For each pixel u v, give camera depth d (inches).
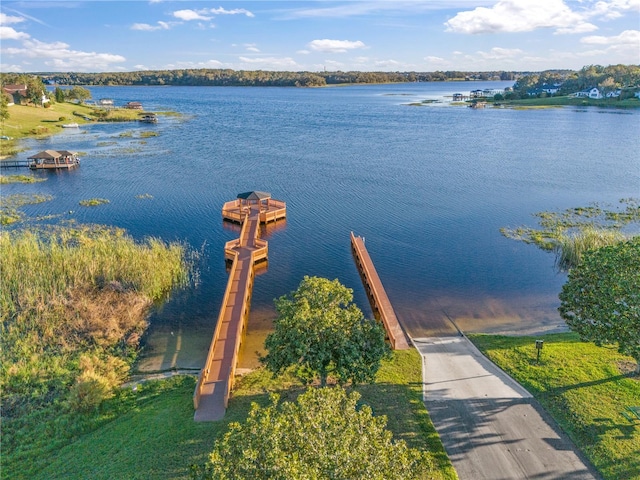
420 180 2485.2
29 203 2048.5
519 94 7332.7
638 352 732.7
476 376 858.1
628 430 688.4
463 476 621.9
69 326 1050.1
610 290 767.7
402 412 748.0
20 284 1164.5
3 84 5354.3
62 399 815.1
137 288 1237.1
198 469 489.4
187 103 7431.1
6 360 923.4
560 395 780.0
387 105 7185.0
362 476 415.2
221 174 2618.1
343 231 1785.2
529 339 1006.4
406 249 1599.4
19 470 648.4
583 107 5989.2
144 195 2203.5
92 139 3634.4
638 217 1843.0
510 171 2647.6
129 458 639.8
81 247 1374.3
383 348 748.0
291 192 2288.4
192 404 772.0
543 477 619.5
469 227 1793.8
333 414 469.1
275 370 741.9
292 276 1414.9
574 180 2429.9
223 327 1032.2
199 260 1498.5
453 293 1293.1
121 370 930.1
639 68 7524.6
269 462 409.4
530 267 1446.9
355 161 2967.5
